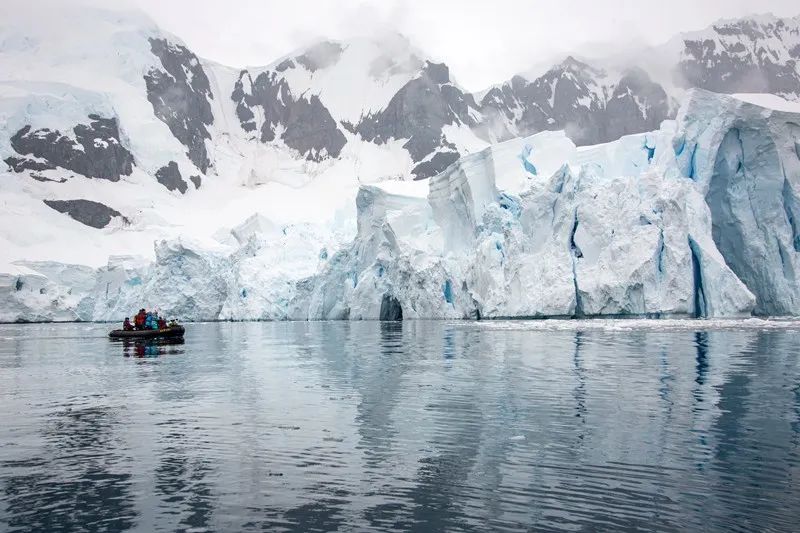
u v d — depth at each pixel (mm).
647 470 11180
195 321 99000
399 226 86000
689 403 16859
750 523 8812
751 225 63500
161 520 9406
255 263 100250
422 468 11609
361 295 84062
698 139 63594
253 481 11078
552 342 36531
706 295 57031
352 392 20141
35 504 10180
